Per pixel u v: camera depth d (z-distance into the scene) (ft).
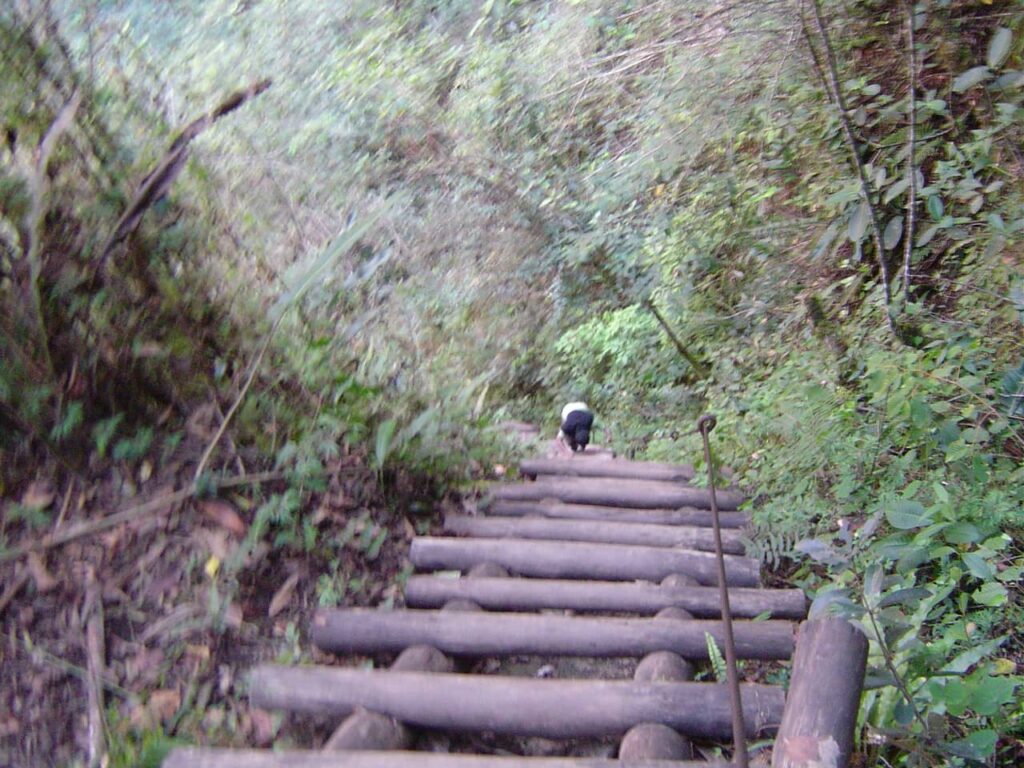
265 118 29.12
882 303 16.84
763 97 22.11
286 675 8.70
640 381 28.19
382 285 22.18
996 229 13.82
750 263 25.18
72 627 8.90
